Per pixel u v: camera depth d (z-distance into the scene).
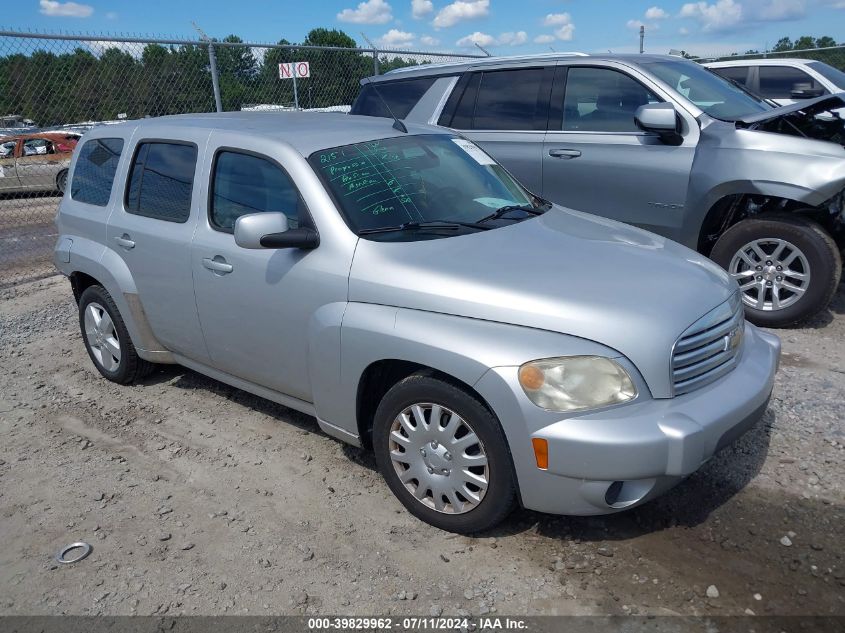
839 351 5.07
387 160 3.97
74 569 3.19
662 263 3.37
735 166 5.34
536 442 2.84
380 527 3.37
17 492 3.85
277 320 3.76
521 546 3.18
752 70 9.85
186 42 9.30
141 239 4.53
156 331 4.69
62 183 13.79
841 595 2.80
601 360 2.82
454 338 3.02
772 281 5.48
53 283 8.32
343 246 3.49
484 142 6.72
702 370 3.03
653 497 2.91
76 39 8.41
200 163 4.23
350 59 12.02
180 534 3.40
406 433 3.32
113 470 4.02
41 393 5.14
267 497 3.67
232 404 4.80
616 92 6.09
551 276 3.15
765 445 3.86
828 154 5.12
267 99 10.95
